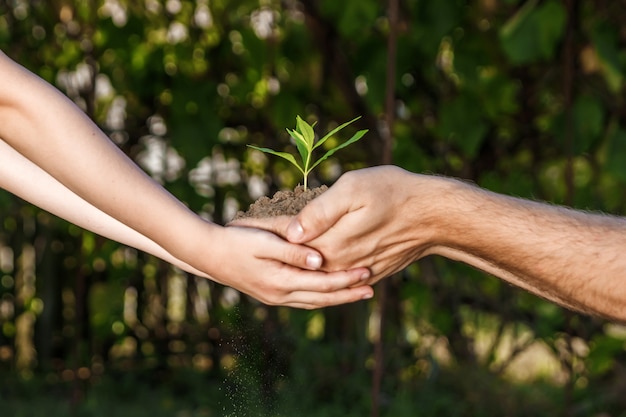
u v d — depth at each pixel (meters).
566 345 3.77
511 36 3.08
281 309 4.13
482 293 3.95
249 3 3.78
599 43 3.19
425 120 3.85
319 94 3.89
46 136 1.37
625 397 3.66
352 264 1.51
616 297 1.50
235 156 4.10
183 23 3.92
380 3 3.45
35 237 4.54
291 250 1.46
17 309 4.57
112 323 4.20
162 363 4.49
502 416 3.76
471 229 1.50
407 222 1.50
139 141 3.97
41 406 3.97
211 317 4.42
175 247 1.49
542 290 1.57
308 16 3.72
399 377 3.98
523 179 3.94
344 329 4.24
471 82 3.44
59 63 3.87
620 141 3.28
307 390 3.84
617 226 1.52
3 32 3.89
